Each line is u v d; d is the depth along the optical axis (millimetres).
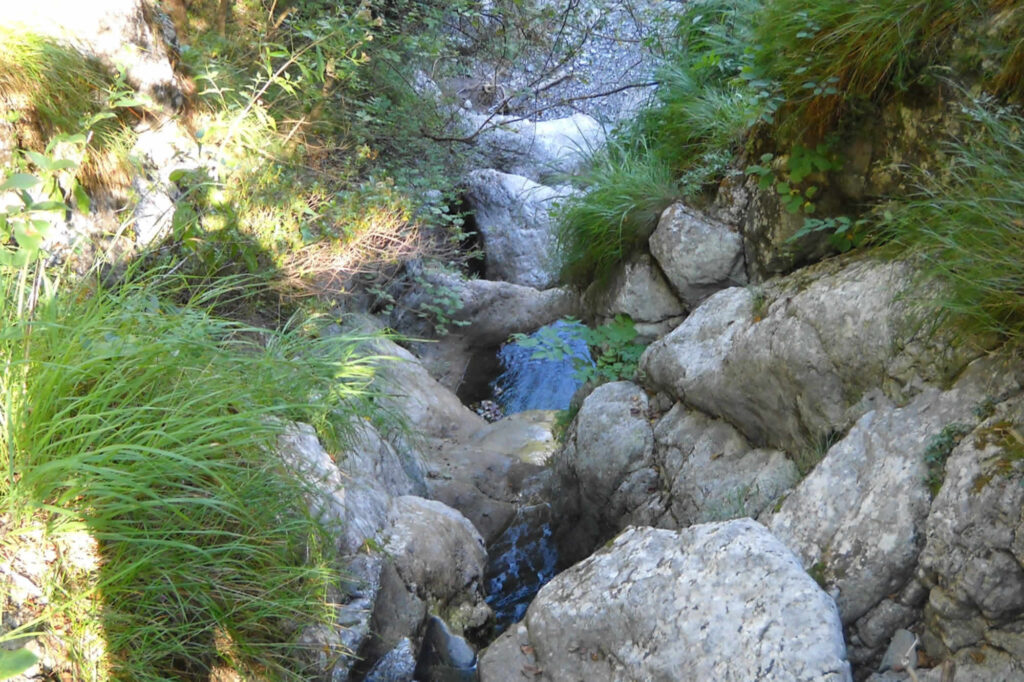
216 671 2621
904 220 3588
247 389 3025
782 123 4480
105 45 4281
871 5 3916
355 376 4008
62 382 2549
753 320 4262
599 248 5559
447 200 8312
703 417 4445
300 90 6164
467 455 5598
